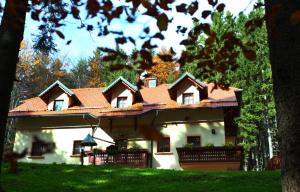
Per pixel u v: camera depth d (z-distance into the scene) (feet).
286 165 15.52
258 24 16.17
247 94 126.62
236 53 17.56
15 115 95.55
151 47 15.17
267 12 15.92
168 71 134.00
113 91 96.58
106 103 98.22
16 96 162.50
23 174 50.01
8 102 12.74
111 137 91.76
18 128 96.17
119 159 84.69
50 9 17.75
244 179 46.42
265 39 123.24
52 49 27.12
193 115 89.35
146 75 17.74
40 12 17.40
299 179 15.01
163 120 90.33
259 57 129.70
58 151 92.53
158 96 97.50
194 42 17.47
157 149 88.63
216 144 86.33
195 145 87.51
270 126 133.49
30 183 44.24
